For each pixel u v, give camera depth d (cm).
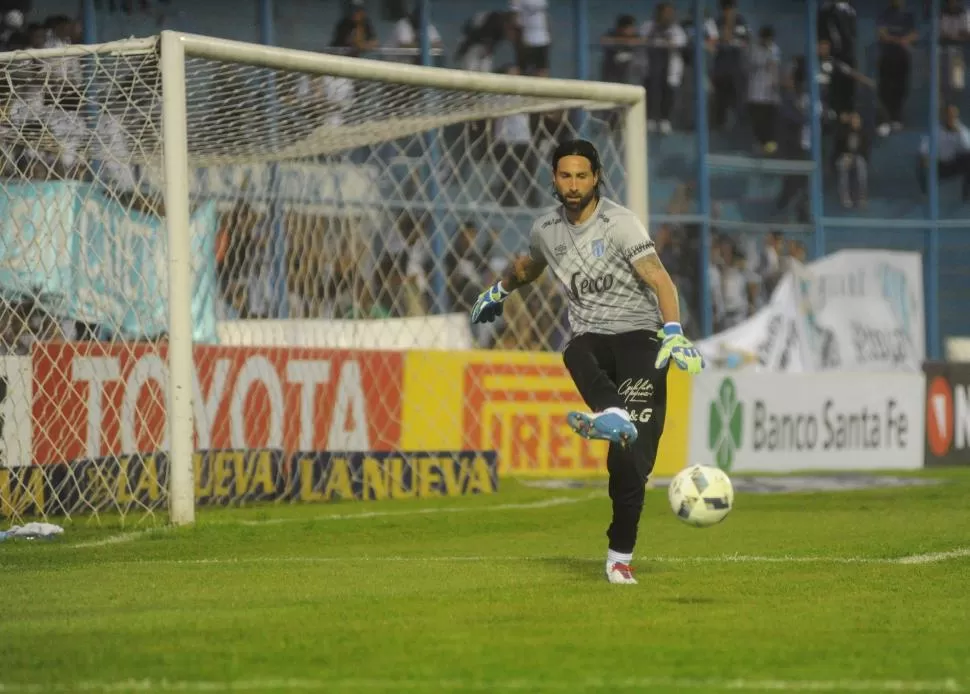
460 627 1914
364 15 6106
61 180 4028
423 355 4838
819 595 2219
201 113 4266
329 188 5428
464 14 6531
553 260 2312
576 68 6600
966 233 7281
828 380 5838
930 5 7394
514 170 6041
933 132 7262
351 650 1747
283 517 3672
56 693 1512
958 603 2138
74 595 2245
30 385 3875
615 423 2106
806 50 7131
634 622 1955
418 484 4416
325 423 4562
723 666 1645
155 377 4016
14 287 3984
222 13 5938
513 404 5044
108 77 3619
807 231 6925
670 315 2169
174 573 2531
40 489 3691
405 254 5647
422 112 4703
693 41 6738
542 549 2995
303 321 5097
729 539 3133
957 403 6253
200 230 4775
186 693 1503
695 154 6725
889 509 3978
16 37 5406
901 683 1545
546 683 1549
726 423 5541
